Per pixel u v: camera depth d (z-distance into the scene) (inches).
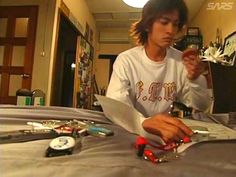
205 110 40.0
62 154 16.0
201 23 143.6
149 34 38.3
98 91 207.0
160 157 16.4
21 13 122.6
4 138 19.1
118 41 221.6
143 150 17.0
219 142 20.5
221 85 40.1
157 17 35.7
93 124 27.0
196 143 19.4
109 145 18.8
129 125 25.7
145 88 38.4
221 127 27.6
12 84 120.5
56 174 13.4
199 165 15.3
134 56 38.7
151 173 13.9
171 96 39.8
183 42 120.7
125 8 179.3
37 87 117.6
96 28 215.5
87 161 14.7
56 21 122.9
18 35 122.7
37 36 120.0
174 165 15.1
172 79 39.4
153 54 38.6
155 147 18.7
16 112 31.6
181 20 36.7
